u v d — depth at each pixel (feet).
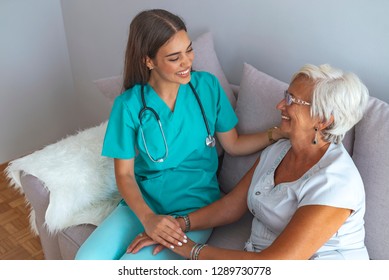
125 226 4.92
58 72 9.26
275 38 5.78
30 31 8.57
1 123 8.84
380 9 4.80
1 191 8.28
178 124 4.96
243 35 6.09
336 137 4.17
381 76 5.10
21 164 5.40
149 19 4.49
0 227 7.40
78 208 5.27
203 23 6.47
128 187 4.97
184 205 5.09
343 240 4.09
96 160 5.44
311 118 4.09
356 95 3.95
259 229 4.62
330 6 5.15
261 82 5.35
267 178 4.53
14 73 8.64
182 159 5.08
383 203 4.31
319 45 5.43
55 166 5.31
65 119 9.78
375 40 4.97
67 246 5.18
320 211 3.85
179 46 4.47
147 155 5.04
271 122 5.20
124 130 4.92
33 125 9.30
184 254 4.43
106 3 7.79
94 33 8.38
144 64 4.79
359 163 4.52
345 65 5.33
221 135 5.38
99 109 9.23
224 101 5.26
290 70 5.85
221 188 5.79
